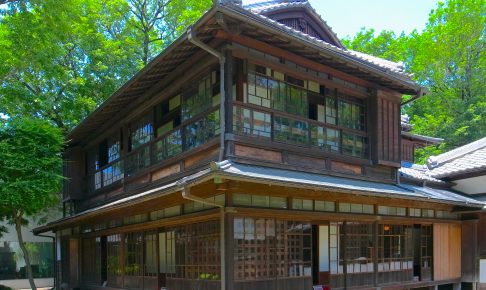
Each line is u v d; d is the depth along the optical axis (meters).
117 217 13.62
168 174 11.32
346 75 11.37
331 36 13.38
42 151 15.49
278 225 9.41
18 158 14.81
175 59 10.12
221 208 8.54
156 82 11.74
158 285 11.30
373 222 11.65
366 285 11.19
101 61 22.00
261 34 9.03
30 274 16.12
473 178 15.12
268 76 9.97
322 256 10.41
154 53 25.33
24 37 14.74
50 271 24.03
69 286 17.75
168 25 25.17
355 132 11.61
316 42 9.41
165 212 11.19
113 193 15.14
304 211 9.77
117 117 14.73
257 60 9.60
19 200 14.73
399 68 13.02
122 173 14.40
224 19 8.17
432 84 31.02
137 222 12.71
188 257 10.05
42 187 15.06
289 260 9.48
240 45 9.30
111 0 23.22
